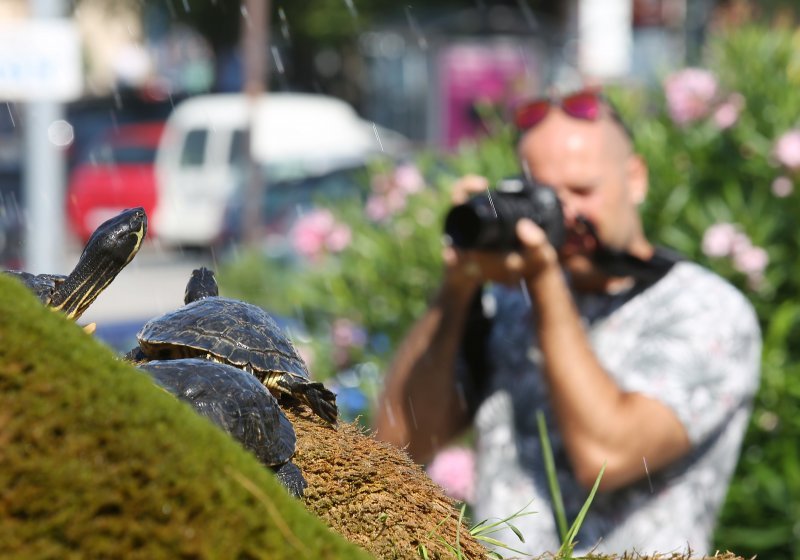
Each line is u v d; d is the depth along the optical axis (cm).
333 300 947
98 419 188
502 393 578
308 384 300
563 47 2656
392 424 594
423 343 589
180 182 2878
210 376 265
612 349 559
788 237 859
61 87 1142
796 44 955
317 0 4422
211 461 192
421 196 958
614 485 527
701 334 550
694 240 870
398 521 293
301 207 2158
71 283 281
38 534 181
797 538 793
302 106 2981
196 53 4812
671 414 531
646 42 2088
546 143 571
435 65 2767
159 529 183
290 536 192
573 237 561
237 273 1147
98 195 2883
